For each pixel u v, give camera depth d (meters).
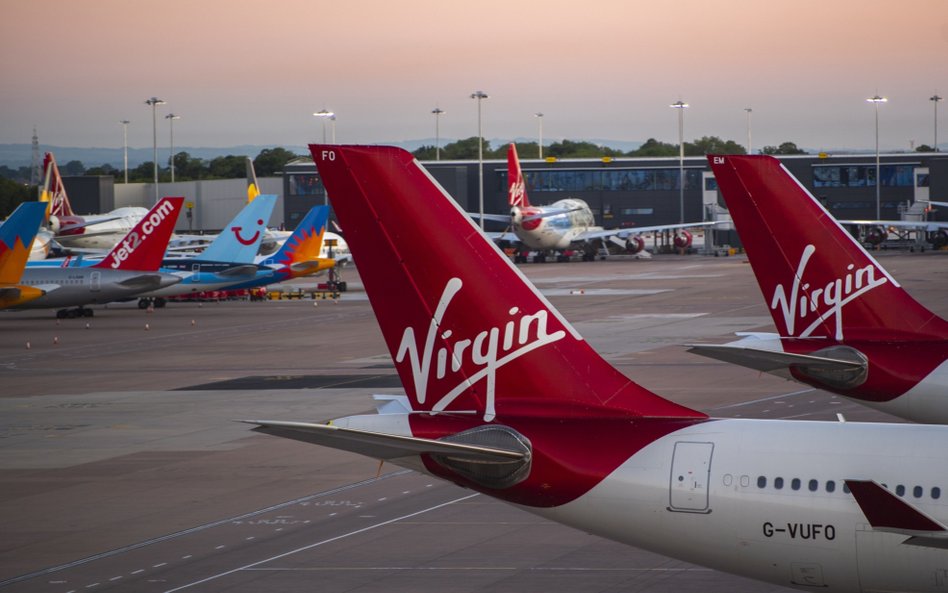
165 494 60.38
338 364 112.38
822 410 79.50
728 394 87.81
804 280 49.50
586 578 44.03
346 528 52.66
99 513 56.56
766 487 33.03
